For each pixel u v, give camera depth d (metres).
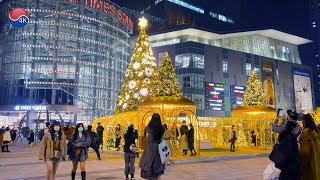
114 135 22.94
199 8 114.88
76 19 63.47
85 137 9.89
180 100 18.86
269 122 28.08
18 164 15.70
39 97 59.00
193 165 15.30
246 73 80.50
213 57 74.06
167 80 21.58
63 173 12.30
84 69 63.81
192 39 80.06
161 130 6.88
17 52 61.62
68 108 57.03
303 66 99.06
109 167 14.33
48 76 59.88
